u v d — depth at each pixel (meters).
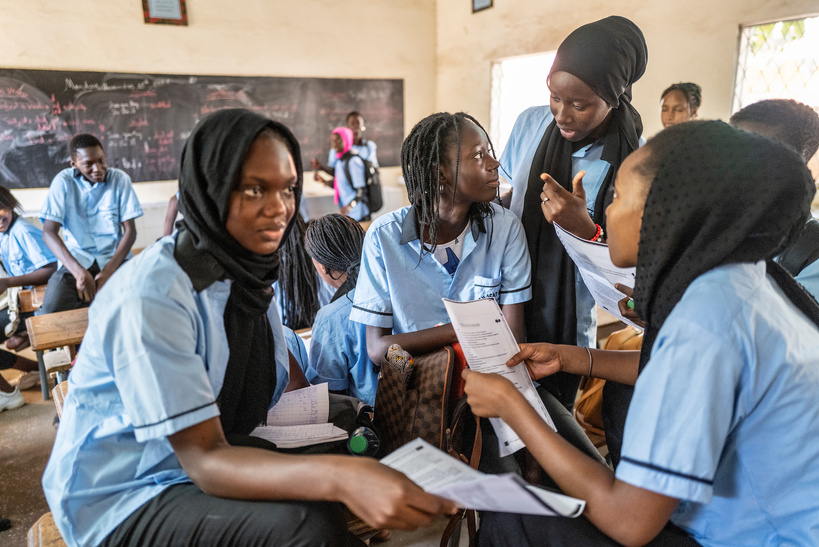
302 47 6.41
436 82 7.22
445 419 1.18
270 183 0.86
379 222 1.42
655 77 4.35
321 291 2.33
